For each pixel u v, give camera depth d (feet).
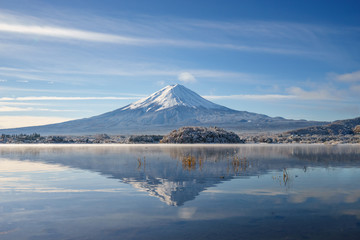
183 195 57.47
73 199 54.70
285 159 132.57
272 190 61.93
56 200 54.08
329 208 48.08
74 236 37.22
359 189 62.95
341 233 37.45
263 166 105.40
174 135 401.90
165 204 50.98
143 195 57.72
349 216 43.98
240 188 64.13
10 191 61.77
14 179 76.89
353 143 357.20
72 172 90.33
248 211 46.65
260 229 38.91
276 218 43.24
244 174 85.20
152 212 46.42
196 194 58.34
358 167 101.81
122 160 131.03
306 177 79.15
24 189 63.77
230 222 41.65
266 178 77.61
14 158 143.54
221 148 236.43
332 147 248.32
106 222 42.04
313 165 108.37
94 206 49.96
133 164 113.60
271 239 35.73
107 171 92.32
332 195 57.16
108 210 47.55
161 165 109.60
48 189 63.72
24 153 183.21
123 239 36.09
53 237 36.99
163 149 224.74
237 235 36.96
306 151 191.21
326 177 79.05
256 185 67.56
